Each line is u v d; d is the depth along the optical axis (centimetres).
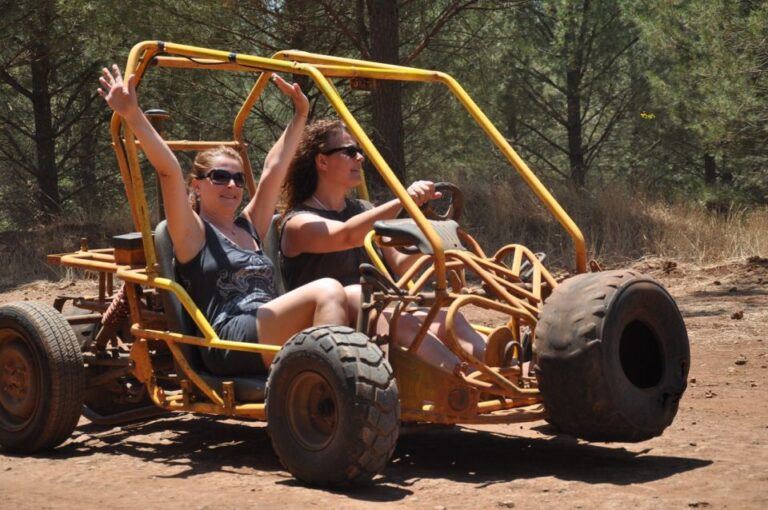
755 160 2016
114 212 2006
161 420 614
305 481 430
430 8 1476
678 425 573
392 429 413
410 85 1612
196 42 1351
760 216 1470
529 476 451
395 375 451
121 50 1672
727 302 1082
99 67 2020
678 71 2138
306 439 429
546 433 557
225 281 498
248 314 488
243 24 1409
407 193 454
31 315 524
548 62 2520
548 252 1441
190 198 533
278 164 545
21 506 401
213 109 1692
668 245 1405
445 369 439
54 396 514
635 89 2570
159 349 548
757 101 1864
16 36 1853
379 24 1368
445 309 470
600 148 2736
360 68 549
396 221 462
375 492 418
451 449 515
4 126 2305
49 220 2020
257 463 490
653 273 1312
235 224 535
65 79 2208
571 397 432
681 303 1097
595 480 438
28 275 1575
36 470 479
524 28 2289
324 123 546
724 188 2253
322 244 519
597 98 2741
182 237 497
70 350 521
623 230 1445
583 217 1494
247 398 476
